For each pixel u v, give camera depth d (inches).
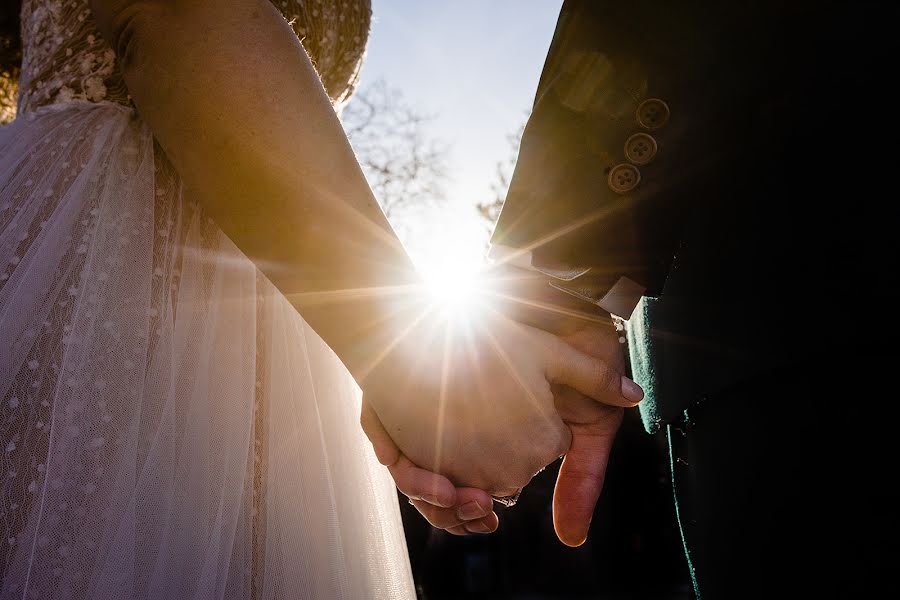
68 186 17.3
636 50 16.4
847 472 12.8
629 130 16.5
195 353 17.0
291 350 19.3
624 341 25.0
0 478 14.6
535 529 139.7
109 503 14.8
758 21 14.8
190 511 15.7
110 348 15.8
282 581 16.7
